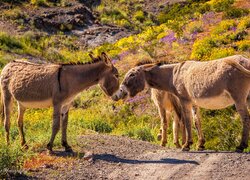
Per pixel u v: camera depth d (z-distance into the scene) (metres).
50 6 59.84
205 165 12.68
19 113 15.70
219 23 40.97
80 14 58.72
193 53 33.59
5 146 13.08
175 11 58.09
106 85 14.83
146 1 71.12
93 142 16.66
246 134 13.59
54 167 13.09
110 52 42.41
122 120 27.69
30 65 15.38
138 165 13.34
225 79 13.38
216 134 20.30
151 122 26.12
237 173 11.80
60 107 14.53
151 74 15.27
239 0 50.31
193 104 15.16
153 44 40.03
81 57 46.03
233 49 32.41
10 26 52.03
